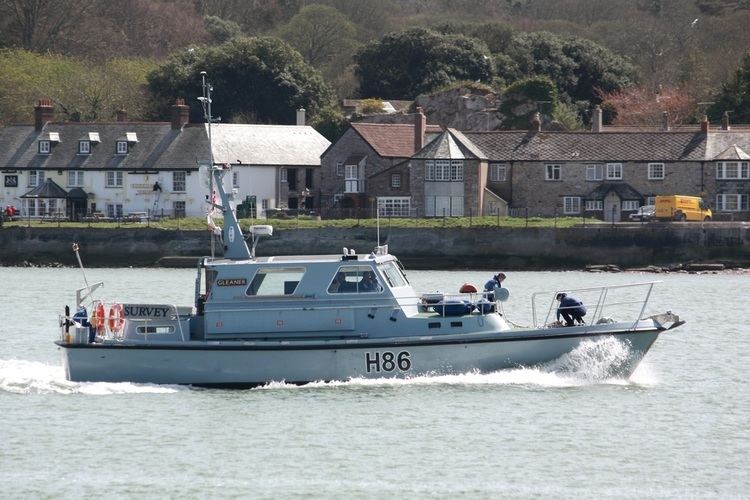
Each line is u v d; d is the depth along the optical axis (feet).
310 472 313.32
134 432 343.87
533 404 370.12
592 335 382.22
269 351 375.66
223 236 393.09
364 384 379.96
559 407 367.86
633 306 652.89
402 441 335.88
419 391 377.71
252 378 379.55
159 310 388.37
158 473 312.91
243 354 376.89
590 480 308.19
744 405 380.17
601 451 329.93
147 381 381.81
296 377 378.73
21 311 619.67
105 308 393.29
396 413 358.23
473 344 378.32
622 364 385.50
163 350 377.91
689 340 514.68
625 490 301.43
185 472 313.73
